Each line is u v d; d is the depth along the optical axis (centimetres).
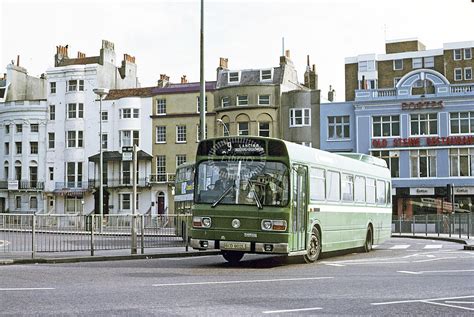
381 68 7444
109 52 7175
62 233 2042
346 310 919
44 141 7062
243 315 865
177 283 1245
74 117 6931
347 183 2162
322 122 5859
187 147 6450
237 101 6053
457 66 7094
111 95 6850
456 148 5397
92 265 1744
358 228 2267
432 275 1443
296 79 6506
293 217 1672
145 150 6606
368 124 5666
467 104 5384
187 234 2259
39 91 7838
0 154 7275
